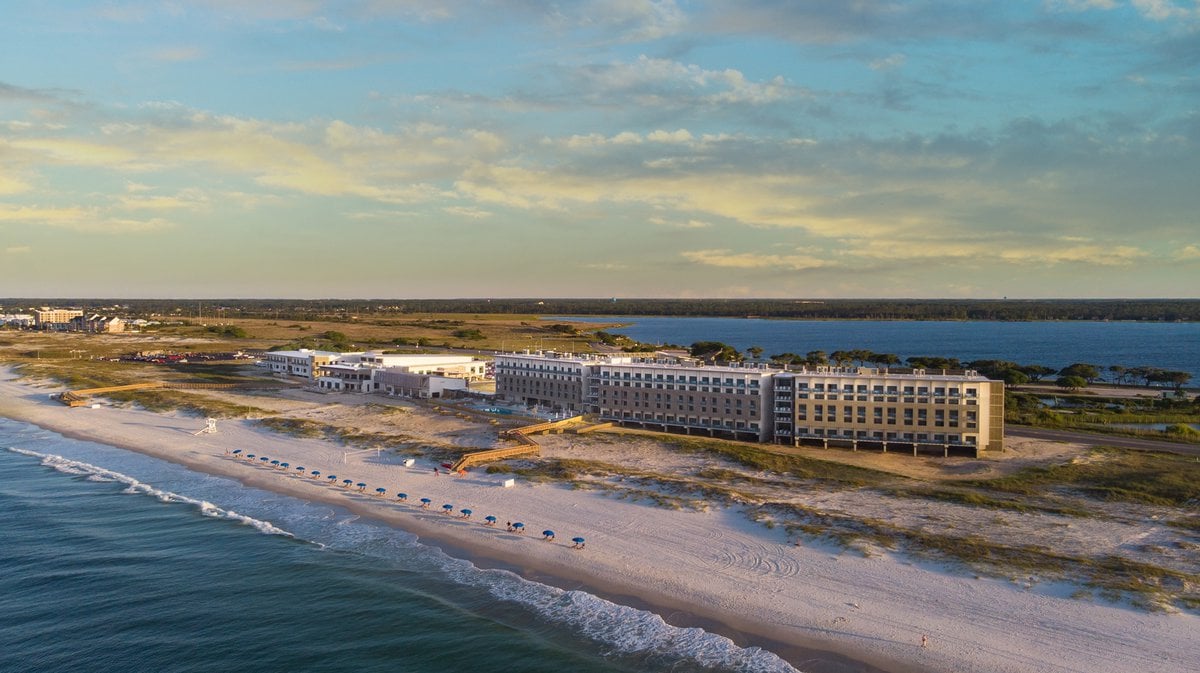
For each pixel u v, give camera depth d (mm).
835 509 111938
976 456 151000
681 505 112625
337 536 105250
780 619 77938
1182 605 78062
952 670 67938
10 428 191250
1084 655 69500
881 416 157375
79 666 72625
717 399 174125
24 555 99188
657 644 73812
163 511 117500
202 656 73812
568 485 124062
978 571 86625
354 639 76125
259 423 183750
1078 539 98812
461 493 122812
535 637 75750
